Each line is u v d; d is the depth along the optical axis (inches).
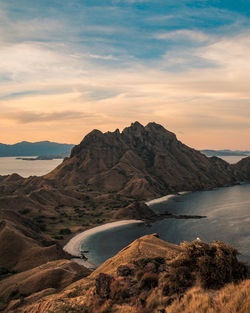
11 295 2549.2
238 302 404.8
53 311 758.5
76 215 7273.6
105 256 4328.3
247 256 3592.5
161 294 605.0
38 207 7436.0
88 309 683.4
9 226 4690.0
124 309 598.2
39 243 4564.5
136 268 845.2
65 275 2795.3
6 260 3885.3
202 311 430.6
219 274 599.2
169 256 954.1
